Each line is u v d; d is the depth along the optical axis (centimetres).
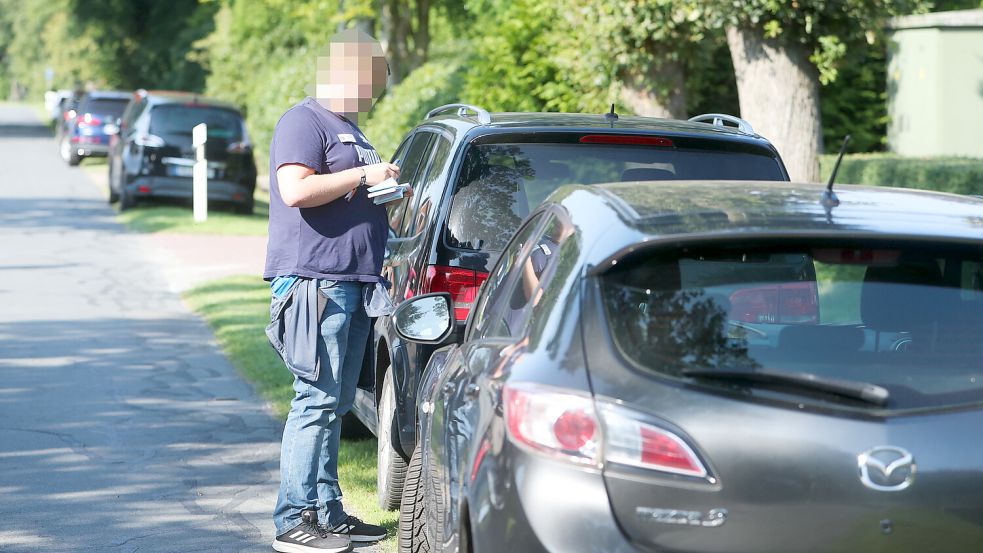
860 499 883
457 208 1739
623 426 903
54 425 2548
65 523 1895
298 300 1672
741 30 4031
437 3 9650
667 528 891
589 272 988
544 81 5019
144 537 1831
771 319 995
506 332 1151
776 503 885
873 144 6109
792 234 975
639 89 4519
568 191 1238
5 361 3234
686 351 938
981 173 3831
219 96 13925
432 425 1315
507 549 934
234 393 2894
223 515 1953
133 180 7319
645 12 4162
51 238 6178
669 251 987
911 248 993
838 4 3778
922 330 987
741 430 891
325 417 1723
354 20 9494
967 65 5584
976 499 892
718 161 1798
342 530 1753
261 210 8162
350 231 1675
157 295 4491
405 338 1427
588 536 898
